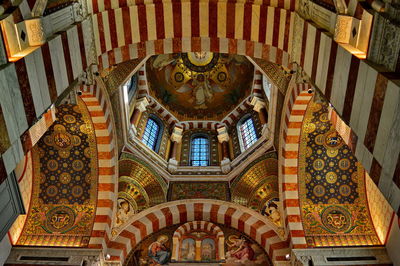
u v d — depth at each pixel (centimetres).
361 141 581
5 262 1064
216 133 1977
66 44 700
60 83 677
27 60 575
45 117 750
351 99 594
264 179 1430
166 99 2102
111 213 1223
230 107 2070
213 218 1324
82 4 780
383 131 513
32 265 1061
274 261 1155
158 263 1218
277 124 1371
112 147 1249
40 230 1178
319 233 1155
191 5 883
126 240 1216
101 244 1141
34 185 1232
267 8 854
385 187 523
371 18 561
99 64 890
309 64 749
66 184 1240
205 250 1256
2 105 517
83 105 1133
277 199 1327
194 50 946
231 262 1213
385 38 531
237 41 930
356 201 1210
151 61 2053
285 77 1184
